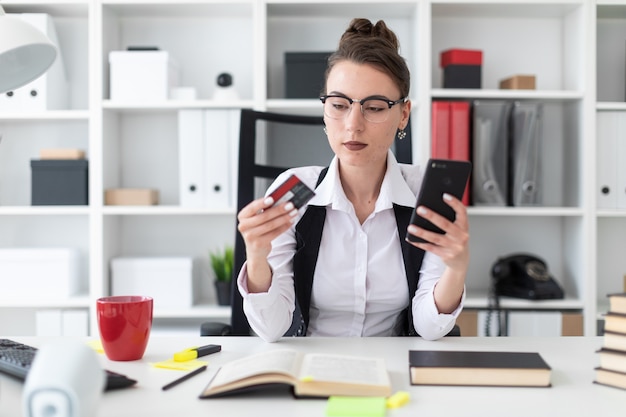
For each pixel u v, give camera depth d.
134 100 2.61
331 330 1.55
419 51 2.58
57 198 2.64
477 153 2.60
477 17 2.85
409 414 0.87
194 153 2.62
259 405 0.91
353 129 1.29
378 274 1.50
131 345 1.14
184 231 2.91
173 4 2.63
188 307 2.64
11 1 2.60
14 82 1.47
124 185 2.88
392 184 1.50
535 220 2.90
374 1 2.58
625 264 2.90
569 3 2.62
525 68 2.88
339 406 0.89
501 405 0.91
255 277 1.27
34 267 2.62
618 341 1.00
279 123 1.98
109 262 2.70
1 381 1.00
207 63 2.88
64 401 0.74
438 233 1.21
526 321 2.55
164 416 0.86
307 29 2.86
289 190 1.19
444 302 1.31
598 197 2.63
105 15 2.66
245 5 2.66
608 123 2.63
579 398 0.94
